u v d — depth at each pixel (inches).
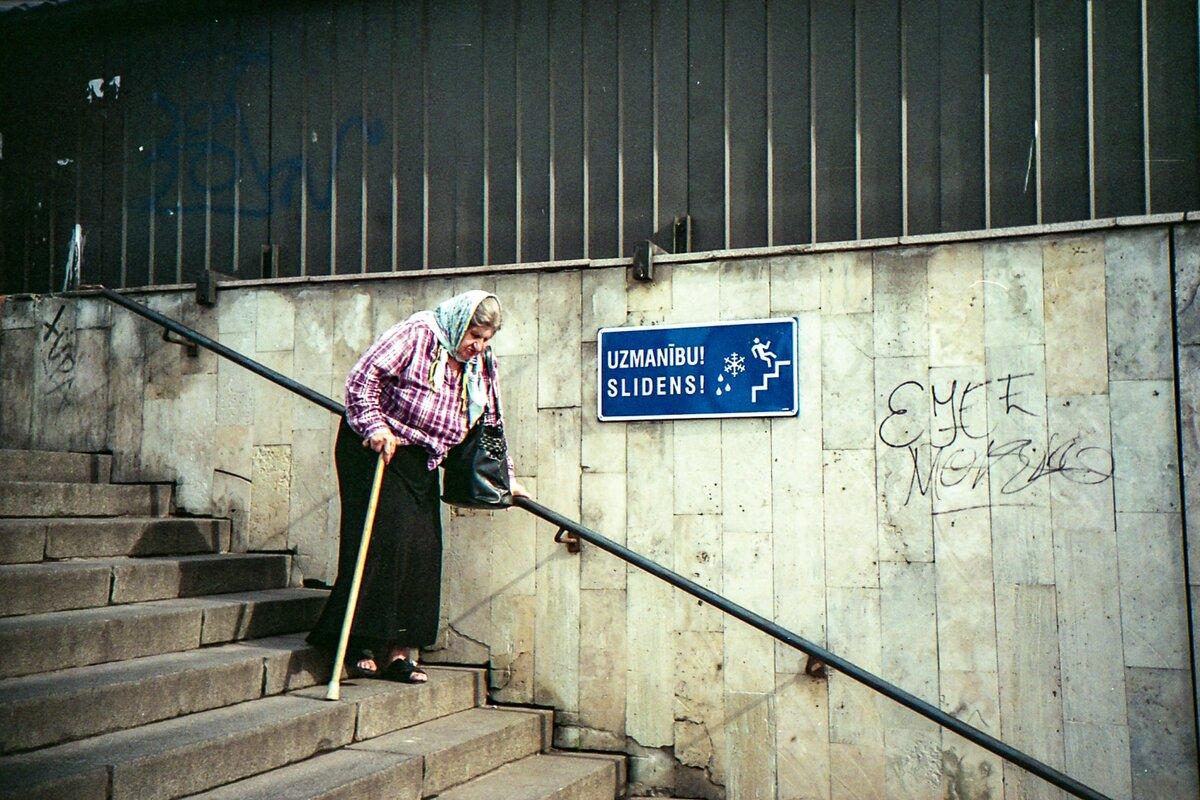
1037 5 179.8
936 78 184.2
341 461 171.8
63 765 115.7
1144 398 161.2
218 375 211.2
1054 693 162.1
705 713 179.5
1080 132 176.2
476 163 209.6
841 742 172.2
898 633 170.2
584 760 176.9
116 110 236.5
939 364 171.5
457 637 194.2
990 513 167.2
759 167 192.4
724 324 182.2
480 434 176.1
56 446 220.7
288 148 222.7
